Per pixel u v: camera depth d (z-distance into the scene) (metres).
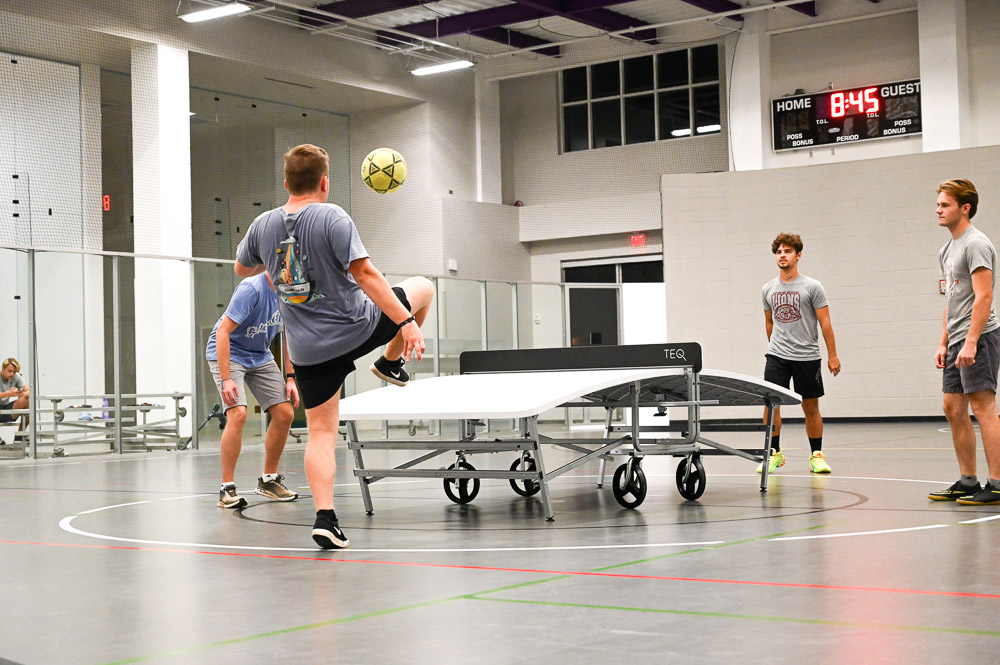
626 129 18.03
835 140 15.23
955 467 6.48
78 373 11.81
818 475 6.12
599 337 15.95
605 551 3.22
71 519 4.60
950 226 4.49
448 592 2.56
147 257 12.51
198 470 8.31
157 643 2.07
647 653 1.87
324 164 3.60
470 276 17.55
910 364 14.24
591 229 18.12
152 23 13.41
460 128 17.86
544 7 14.55
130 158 14.57
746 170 15.29
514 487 5.37
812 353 6.30
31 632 2.21
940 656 1.81
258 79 15.48
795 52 15.59
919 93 14.65
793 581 2.59
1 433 11.19
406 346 3.37
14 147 12.96
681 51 17.42
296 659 1.90
